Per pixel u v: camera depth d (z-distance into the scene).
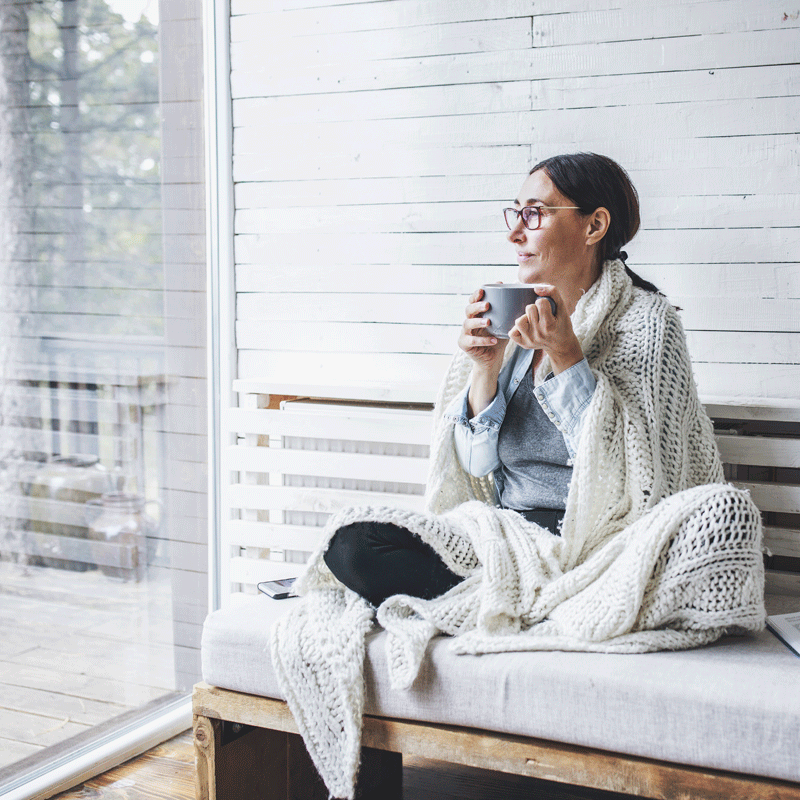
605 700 1.26
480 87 2.12
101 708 1.91
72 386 1.83
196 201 2.26
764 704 1.19
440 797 1.74
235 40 2.31
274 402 2.26
